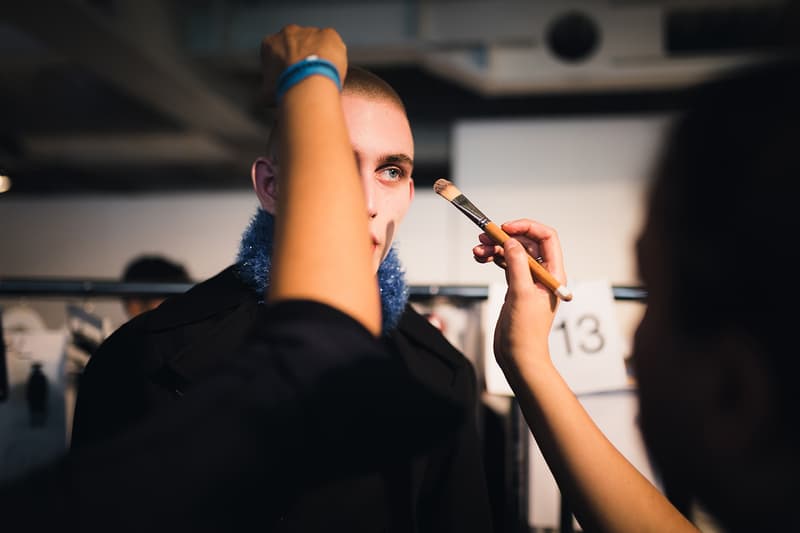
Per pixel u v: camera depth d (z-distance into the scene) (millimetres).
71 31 2781
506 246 508
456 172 3682
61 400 856
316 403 276
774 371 239
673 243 274
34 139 5488
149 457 265
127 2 2873
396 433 296
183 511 264
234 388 276
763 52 3314
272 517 391
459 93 4434
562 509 757
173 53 3252
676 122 289
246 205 3959
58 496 257
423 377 657
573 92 4039
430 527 634
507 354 496
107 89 4324
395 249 680
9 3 2486
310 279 282
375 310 299
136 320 588
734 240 247
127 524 256
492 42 3361
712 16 3471
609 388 726
